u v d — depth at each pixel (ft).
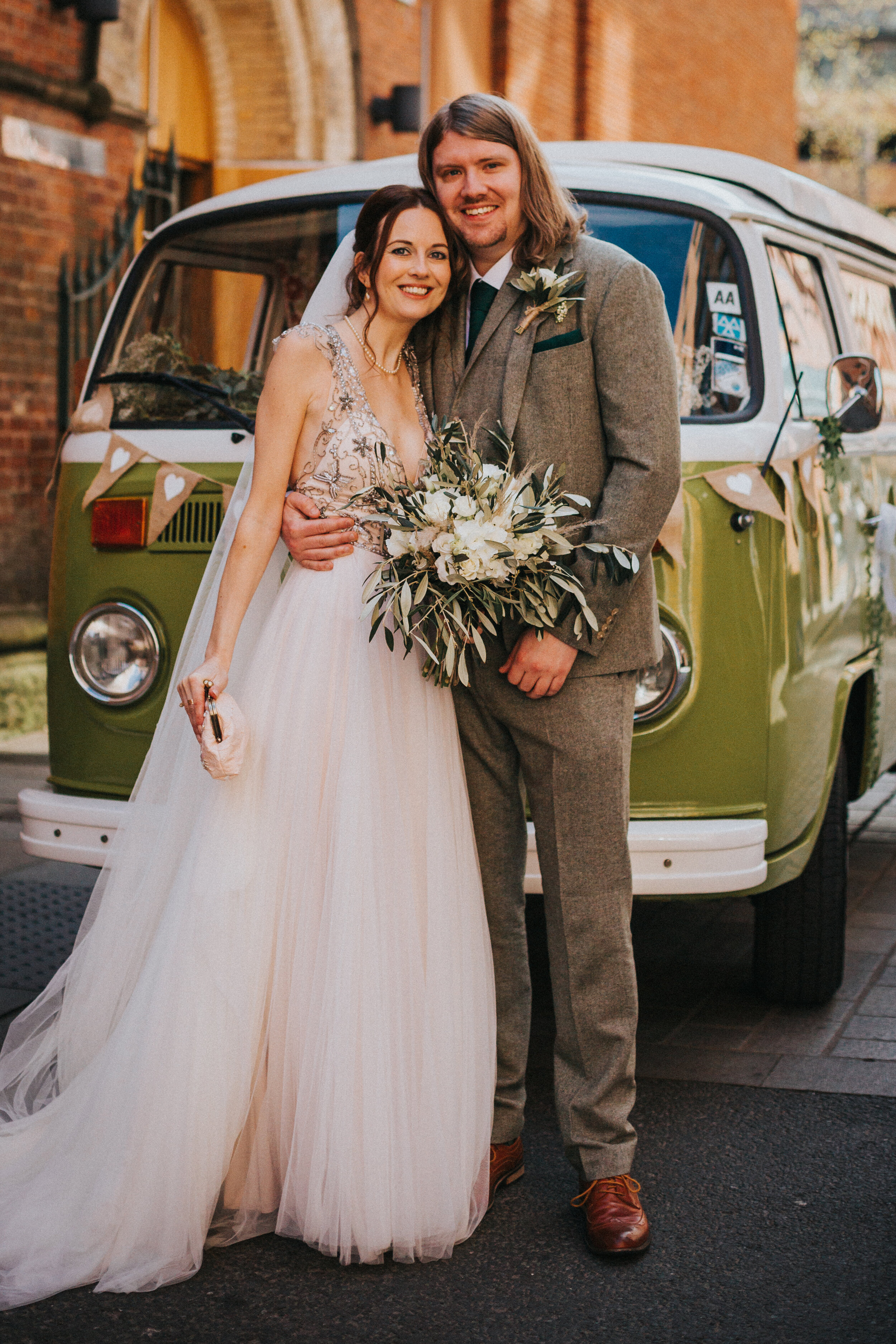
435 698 9.05
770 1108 10.98
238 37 31.81
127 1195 8.59
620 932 8.98
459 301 9.29
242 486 9.77
